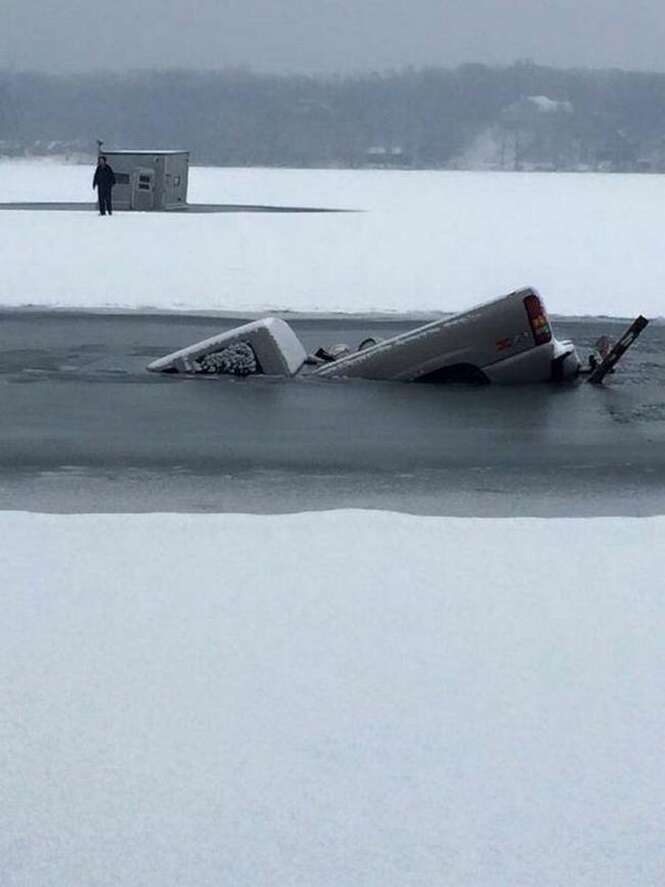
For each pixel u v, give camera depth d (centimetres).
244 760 507
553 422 1275
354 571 743
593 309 2273
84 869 436
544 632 645
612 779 495
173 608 675
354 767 502
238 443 1164
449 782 492
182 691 570
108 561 759
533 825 463
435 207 6066
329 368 1526
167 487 997
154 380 1504
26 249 3250
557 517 914
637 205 6550
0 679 582
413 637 637
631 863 440
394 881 429
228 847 448
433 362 1493
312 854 444
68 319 2044
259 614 667
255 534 825
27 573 734
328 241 3669
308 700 561
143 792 483
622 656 614
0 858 442
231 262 3028
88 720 541
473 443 1173
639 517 896
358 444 1164
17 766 502
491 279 2759
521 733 532
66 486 998
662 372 1588
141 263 2962
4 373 1549
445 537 822
